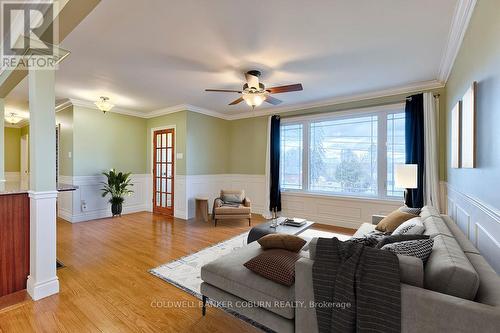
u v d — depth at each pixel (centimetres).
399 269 127
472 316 104
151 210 632
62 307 213
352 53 291
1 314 203
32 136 229
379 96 443
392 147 441
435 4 205
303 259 158
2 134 358
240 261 204
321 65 324
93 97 481
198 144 579
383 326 120
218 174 633
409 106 406
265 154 599
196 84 399
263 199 601
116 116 584
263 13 216
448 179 357
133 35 251
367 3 204
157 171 622
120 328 187
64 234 428
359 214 470
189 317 202
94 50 282
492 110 167
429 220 232
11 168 785
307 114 530
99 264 304
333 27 238
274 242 216
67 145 534
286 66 327
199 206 540
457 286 117
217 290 192
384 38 259
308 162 534
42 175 228
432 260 138
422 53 292
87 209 535
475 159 203
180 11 212
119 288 246
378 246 167
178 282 259
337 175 501
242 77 365
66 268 292
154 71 343
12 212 235
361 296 125
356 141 479
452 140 306
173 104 541
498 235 159
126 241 392
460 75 264
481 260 146
